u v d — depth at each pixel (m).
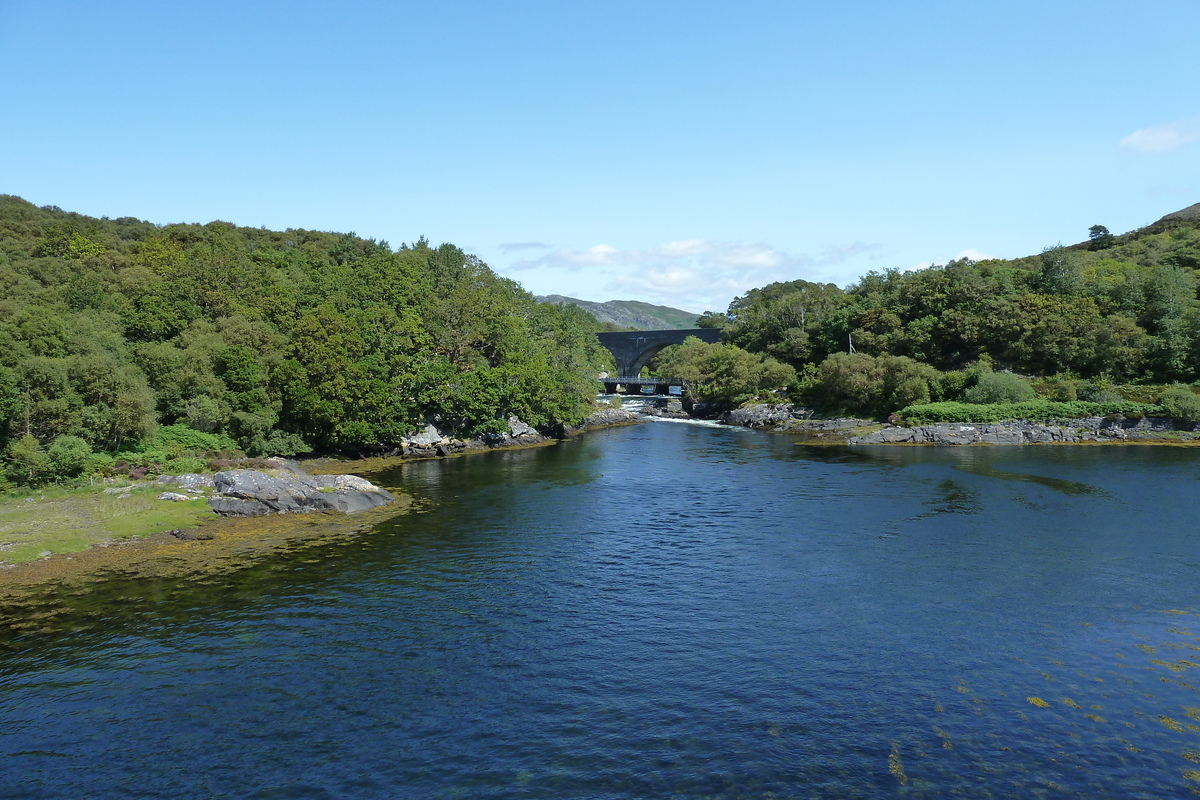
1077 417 106.12
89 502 57.34
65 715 27.09
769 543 50.81
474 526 56.06
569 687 29.41
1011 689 28.73
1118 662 30.89
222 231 180.50
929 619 36.09
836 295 189.50
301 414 85.19
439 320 117.38
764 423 136.12
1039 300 130.75
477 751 24.80
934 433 105.56
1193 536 50.25
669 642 33.81
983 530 52.91
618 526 56.19
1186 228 190.88
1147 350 118.75
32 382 63.03
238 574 43.69
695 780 23.05
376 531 54.31
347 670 30.88
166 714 27.19
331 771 23.62
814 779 23.03
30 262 110.62
